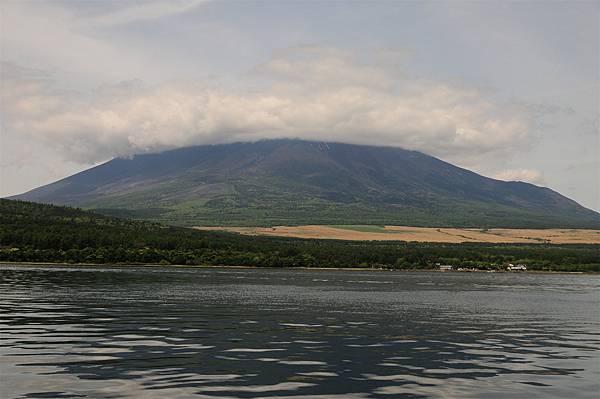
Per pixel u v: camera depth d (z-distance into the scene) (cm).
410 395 3067
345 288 12500
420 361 4053
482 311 8162
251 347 4478
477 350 4597
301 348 4488
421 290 12562
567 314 8000
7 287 10038
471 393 3144
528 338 5403
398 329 5859
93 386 3102
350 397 2989
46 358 3859
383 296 10525
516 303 9800
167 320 6106
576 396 3125
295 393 3033
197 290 10675
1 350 4141
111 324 5681
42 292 9212
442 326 6209
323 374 3525
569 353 4525
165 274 16188
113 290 10044
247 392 3030
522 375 3638
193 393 2989
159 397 2902
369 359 4081
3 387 3062
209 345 4522
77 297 8544
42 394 2933
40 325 5503
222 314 6831
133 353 4100
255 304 8244
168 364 3722
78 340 4631
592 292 13325
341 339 5038
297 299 9306
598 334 5803
